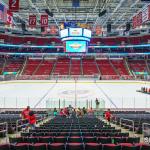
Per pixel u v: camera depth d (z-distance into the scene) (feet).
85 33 158.51
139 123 53.31
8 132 48.01
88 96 133.39
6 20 101.60
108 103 115.44
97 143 30.17
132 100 123.13
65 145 28.09
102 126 49.93
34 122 53.26
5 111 93.30
